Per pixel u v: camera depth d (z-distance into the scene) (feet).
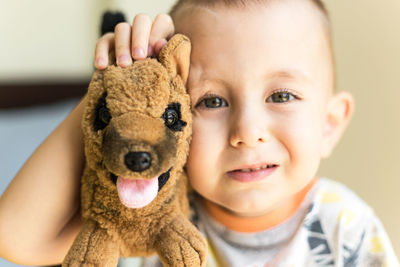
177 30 2.13
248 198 2.08
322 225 2.55
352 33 4.37
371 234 2.64
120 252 1.65
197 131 2.05
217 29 2.02
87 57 5.53
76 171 1.89
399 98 4.09
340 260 2.49
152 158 1.40
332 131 2.62
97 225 1.63
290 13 2.09
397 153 4.11
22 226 1.84
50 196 1.86
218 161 2.06
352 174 4.39
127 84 1.53
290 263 2.41
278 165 2.10
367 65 4.29
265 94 2.05
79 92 5.30
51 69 5.43
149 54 1.77
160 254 1.60
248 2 2.05
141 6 4.97
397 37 4.12
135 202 1.44
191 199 2.58
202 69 2.03
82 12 5.47
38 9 5.32
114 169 1.40
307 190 2.61
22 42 5.31
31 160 1.92
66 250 2.01
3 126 4.65
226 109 2.05
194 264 1.57
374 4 4.25
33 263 1.97
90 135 1.54
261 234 2.46
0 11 5.16
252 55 1.98
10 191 1.89
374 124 4.26
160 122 1.51
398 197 4.08
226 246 2.49
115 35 1.80
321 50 2.23
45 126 4.70
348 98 2.61
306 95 2.12
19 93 5.11
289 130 2.06
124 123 1.45
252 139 1.96
